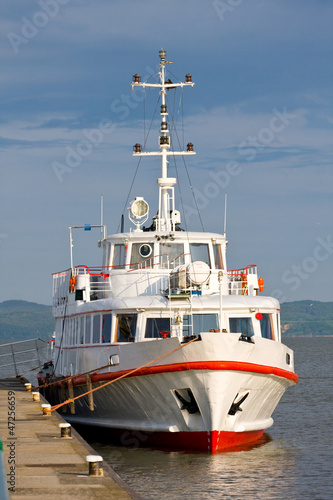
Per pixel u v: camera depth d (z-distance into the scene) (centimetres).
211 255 4225
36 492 1933
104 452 3678
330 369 12425
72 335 4475
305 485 3069
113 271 4150
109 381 3728
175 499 2803
